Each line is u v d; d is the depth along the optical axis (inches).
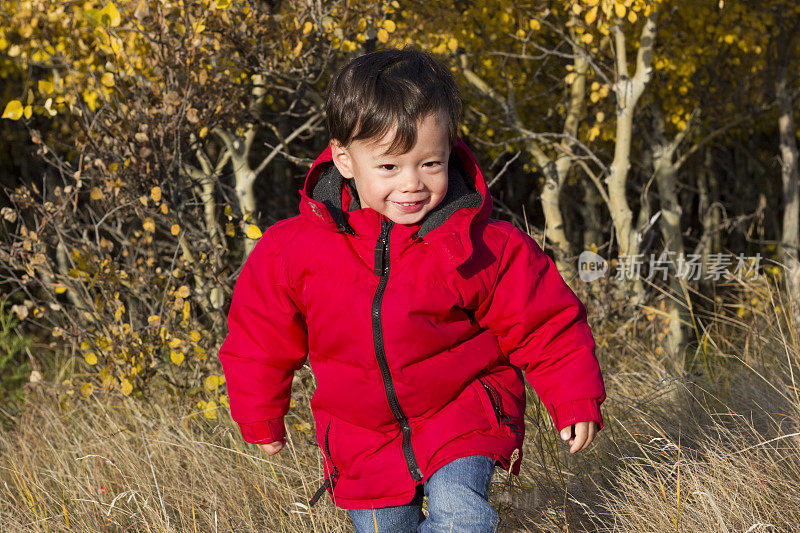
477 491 152.2
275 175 824.9
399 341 157.4
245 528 241.1
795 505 207.9
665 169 609.3
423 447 161.0
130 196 339.3
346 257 161.8
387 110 144.0
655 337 466.9
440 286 158.4
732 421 272.5
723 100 677.3
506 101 593.0
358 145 150.3
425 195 151.8
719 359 375.9
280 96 506.9
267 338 171.9
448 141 150.2
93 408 358.6
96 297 332.2
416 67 150.6
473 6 517.7
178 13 351.6
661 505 207.8
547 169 526.3
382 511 166.6
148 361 338.0
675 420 283.4
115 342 333.7
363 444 165.9
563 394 160.1
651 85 605.3
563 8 520.4
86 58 449.4
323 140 730.2
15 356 537.3
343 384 164.2
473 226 164.1
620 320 463.2
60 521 249.1
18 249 334.0
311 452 277.0
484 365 164.6
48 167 751.7
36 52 438.0
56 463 299.1
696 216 1068.5
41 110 363.3
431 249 159.2
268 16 360.2
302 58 366.6
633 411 296.4
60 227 352.2
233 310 175.6
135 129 337.1
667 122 740.0
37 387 351.9
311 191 174.2
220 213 412.2
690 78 643.5
